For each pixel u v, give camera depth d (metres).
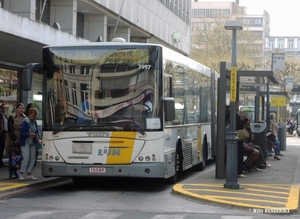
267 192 12.95
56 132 13.26
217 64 63.66
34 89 22.42
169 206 11.45
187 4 44.81
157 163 12.98
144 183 15.37
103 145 13.05
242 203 11.33
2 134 17.77
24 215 10.07
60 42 18.53
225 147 17.16
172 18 39.69
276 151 23.34
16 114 15.06
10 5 20.38
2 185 13.70
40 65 13.63
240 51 72.31
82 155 13.12
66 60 13.39
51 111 13.38
